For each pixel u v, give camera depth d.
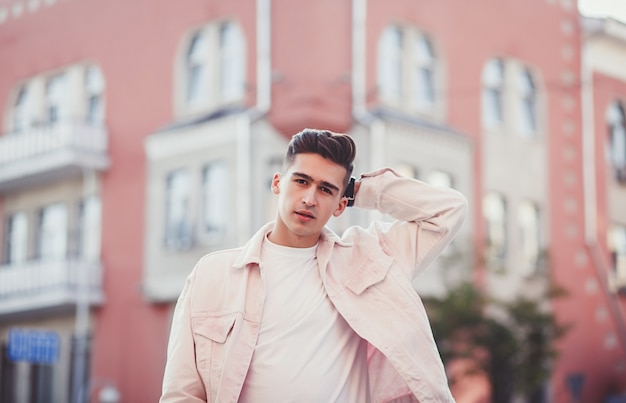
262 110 18.47
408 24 19.42
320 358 2.86
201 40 19.77
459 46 20.30
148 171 20.14
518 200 21.05
